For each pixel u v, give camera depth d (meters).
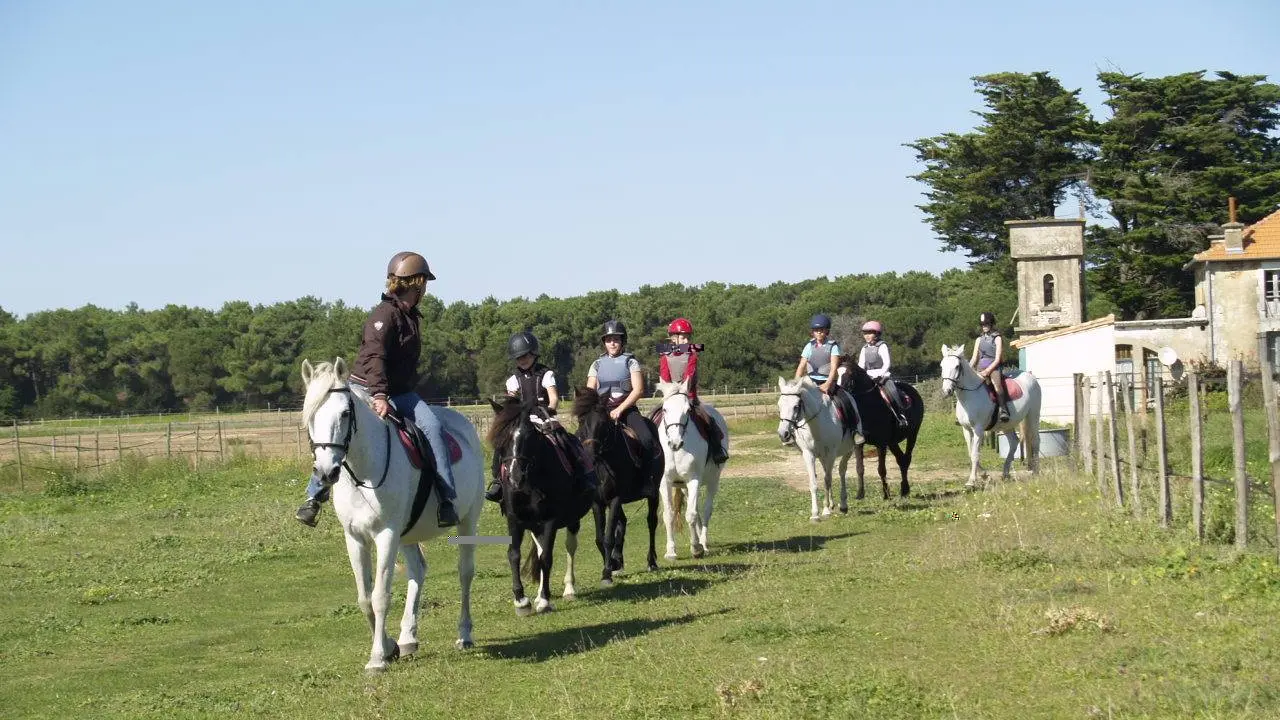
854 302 87.94
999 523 13.17
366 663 8.77
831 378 16.42
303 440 41.44
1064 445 22.92
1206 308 45.69
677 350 13.38
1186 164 59.12
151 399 96.81
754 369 84.75
